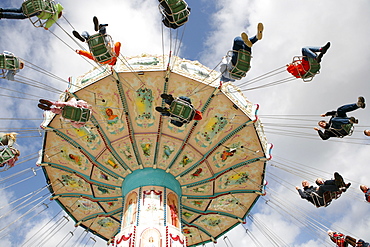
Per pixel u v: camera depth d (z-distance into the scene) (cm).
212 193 1738
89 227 1925
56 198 1764
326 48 1208
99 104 1520
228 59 1312
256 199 1780
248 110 1530
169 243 1376
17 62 1227
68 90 1481
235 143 1614
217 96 1483
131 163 1638
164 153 1622
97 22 1189
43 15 1148
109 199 1747
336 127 1318
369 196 1343
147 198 1533
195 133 1582
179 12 1193
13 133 1269
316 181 1455
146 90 1486
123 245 1379
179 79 1451
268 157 1602
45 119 1541
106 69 1430
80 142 1602
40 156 1617
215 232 1962
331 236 1455
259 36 1188
